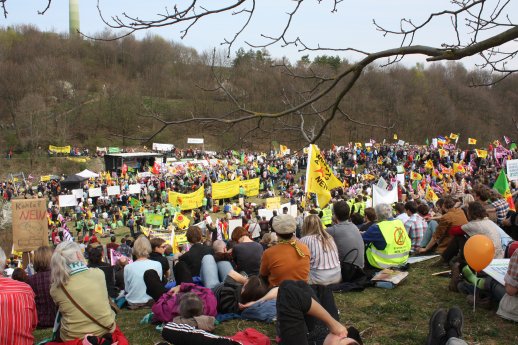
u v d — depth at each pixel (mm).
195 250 7207
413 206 9484
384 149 44094
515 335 5367
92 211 33062
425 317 6000
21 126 58844
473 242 5867
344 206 7215
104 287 4754
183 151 53688
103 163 56094
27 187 42031
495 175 24156
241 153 46938
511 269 5504
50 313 6203
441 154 36812
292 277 5602
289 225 5625
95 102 52625
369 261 7773
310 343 4027
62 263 4590
